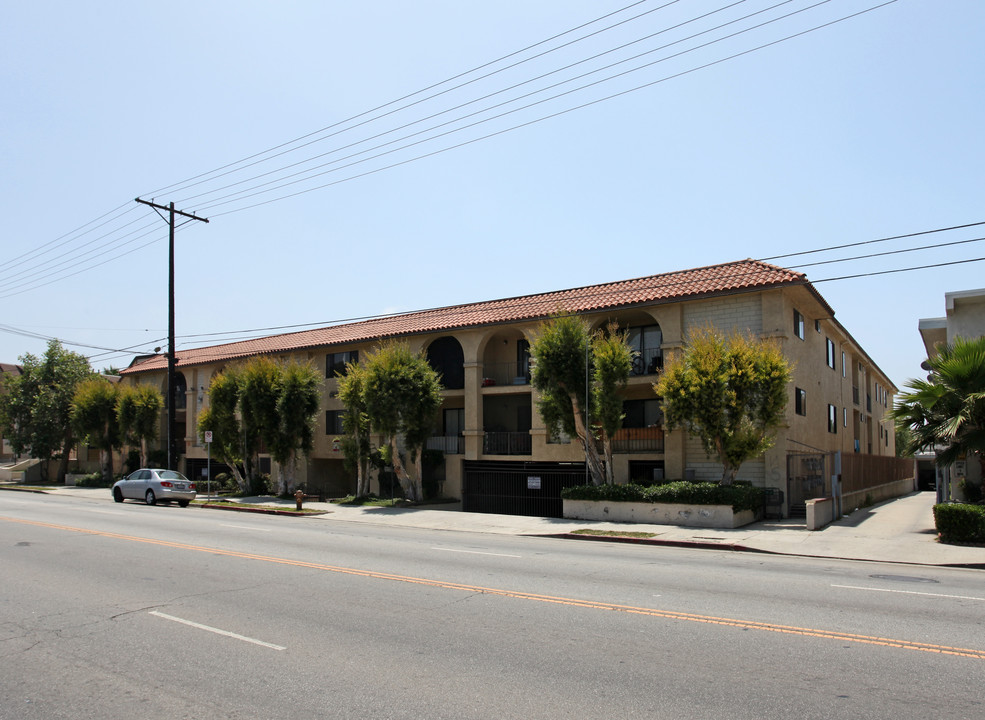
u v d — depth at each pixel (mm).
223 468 41594
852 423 37062
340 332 36469
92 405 43250
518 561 12984
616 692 5734
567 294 29203
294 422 31672
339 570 11727
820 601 9250
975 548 15094
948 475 20938
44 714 5461
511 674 6223
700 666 6402
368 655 6828
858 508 24531
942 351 18219
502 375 30953
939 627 7812
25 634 7746
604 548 15758
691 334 21984
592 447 22766
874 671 6238
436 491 30359
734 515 19156
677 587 10266
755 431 20219
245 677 6234
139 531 17484
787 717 5180
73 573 11414
